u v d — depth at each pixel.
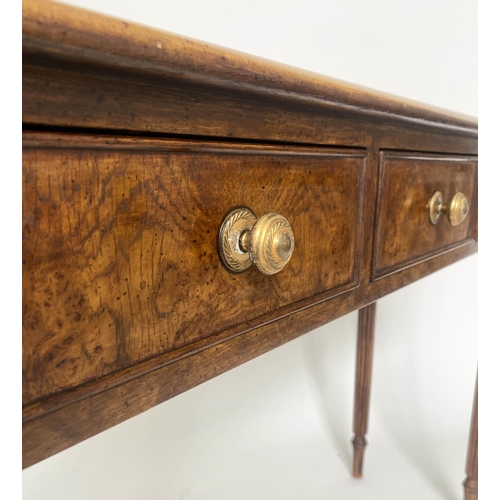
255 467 1.08
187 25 1.15
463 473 1.09
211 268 0.37
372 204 0.54
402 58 1.25
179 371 0.36
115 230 0.30
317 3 1.25
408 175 0.60
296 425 1.23
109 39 0.25
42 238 0.27
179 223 0.34
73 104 0.27
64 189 0.28
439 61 1.23
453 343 1.33
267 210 0.41
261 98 0.37
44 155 0.26
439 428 1.24
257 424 1.21
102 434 1.07
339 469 1.09
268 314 0.43
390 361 1.37
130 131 0.30
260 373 1.23
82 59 0.25
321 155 0.46
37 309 0.27
